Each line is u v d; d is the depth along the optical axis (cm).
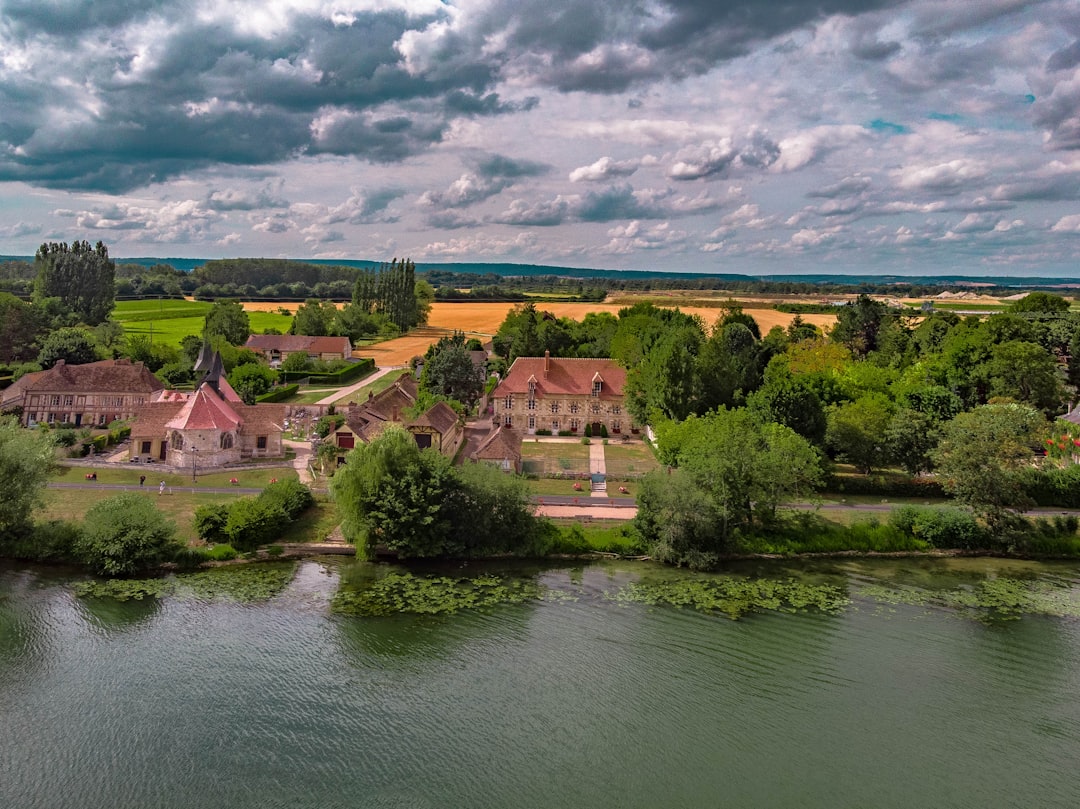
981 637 6612
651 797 4547
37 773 4616
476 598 7150
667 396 11781
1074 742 5191
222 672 5762
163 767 4697
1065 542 8619
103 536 7338
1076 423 11244
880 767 4869
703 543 8206
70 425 13012
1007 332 15438
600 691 5662
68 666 5766
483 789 4591
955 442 8938
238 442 11075
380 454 7981
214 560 7738
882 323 19475
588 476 10475
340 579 7494
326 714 5297
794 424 10431
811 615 6981
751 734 5188
